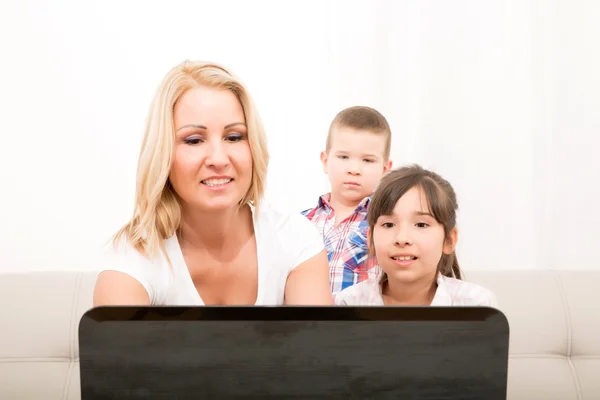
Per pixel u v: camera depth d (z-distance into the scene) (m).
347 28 2.12
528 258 2.22
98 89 2.07
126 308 0.62
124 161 2.10
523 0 2.13
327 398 0.63
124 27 2.06
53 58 2.05
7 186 2.08
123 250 1.06
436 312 0.63
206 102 0.98
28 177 2.08
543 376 1.44
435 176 1.50
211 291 1.16
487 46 2.15
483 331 0.63
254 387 0.63
